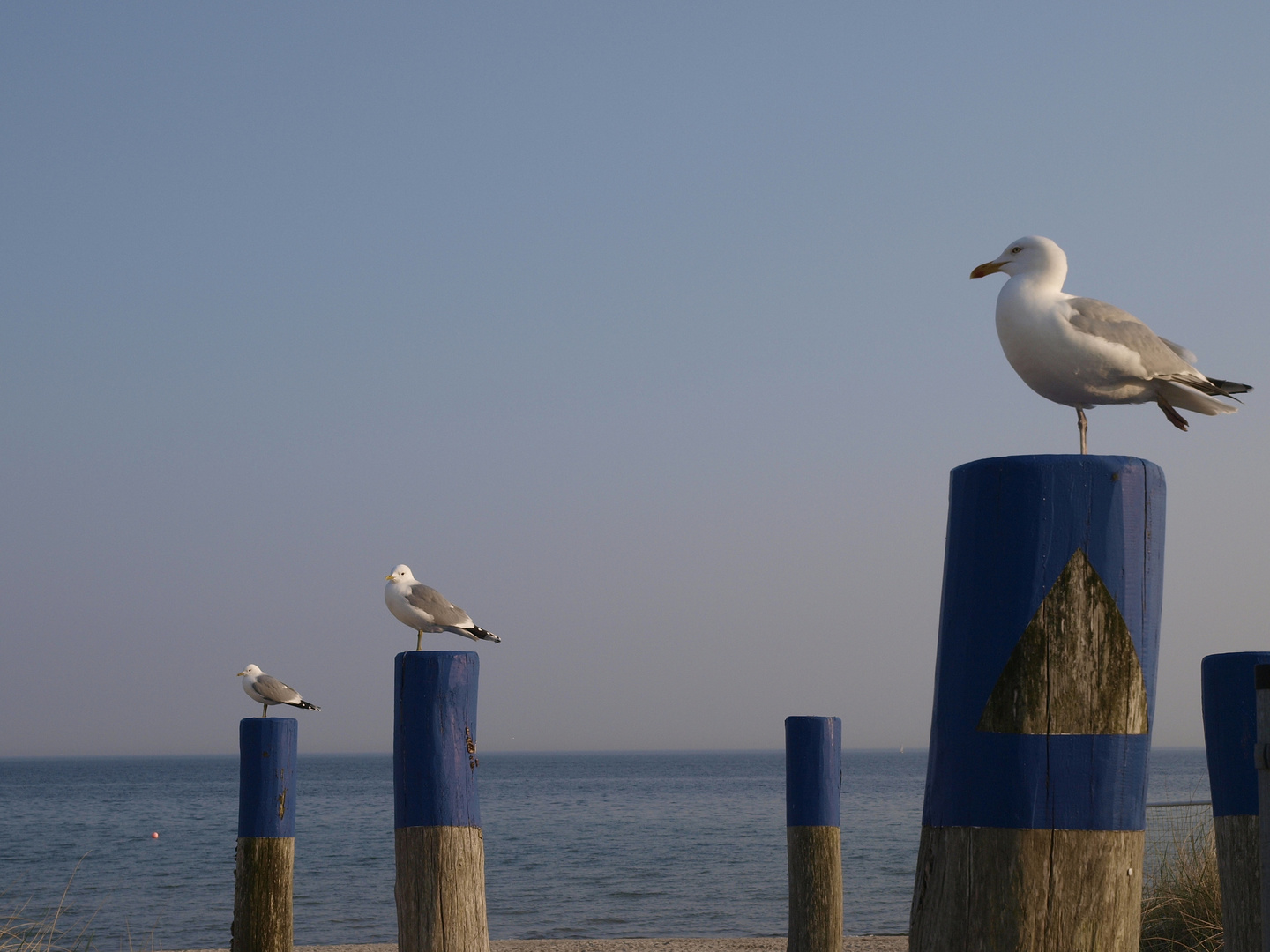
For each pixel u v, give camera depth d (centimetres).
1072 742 239
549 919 2172
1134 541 244
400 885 476
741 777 15825
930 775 257
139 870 3288
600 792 9819
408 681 481
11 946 987
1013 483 246
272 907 812
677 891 2570
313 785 12275
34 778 16288
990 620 246
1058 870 237
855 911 2138
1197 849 952
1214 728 473
